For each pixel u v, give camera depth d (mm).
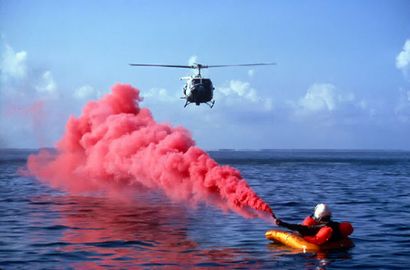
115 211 26578
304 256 15773
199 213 25656
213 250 16594
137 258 15352
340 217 24531
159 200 32031
